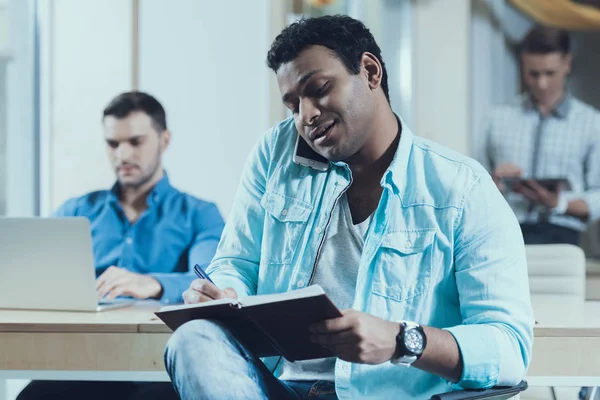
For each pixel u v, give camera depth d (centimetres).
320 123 163
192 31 421
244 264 186
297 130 186
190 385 138
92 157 414
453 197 164
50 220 205
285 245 179
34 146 419
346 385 161
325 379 169
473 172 166
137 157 315
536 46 446
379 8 446
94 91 415
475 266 159
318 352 151
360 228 172
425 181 168
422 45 449
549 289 267
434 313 164
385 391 162
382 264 166
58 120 416
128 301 235
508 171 449
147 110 316
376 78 169
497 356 150
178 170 421
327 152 166
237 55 421
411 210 166
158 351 178
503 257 159
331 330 138
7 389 358
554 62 445
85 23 415
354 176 174
